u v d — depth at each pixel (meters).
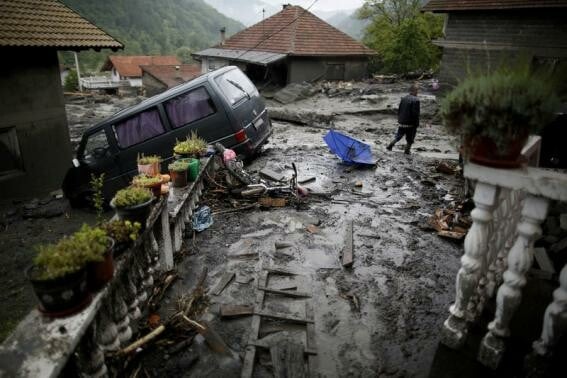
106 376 2.47
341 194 6.80
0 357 1.90
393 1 36.56
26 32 9.74
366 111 16.59
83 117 22.83
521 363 2.71
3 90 9.66
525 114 2.03
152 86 44.22
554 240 4.43
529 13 13.48
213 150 6.68
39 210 9.21
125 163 7.90
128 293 2.95
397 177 7.84
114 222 2.96
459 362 2.79
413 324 3.35
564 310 2.29
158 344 3.04
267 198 6.12
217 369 2.86
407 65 28.14
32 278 2.04
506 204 2.90
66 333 2.05
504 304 2.48
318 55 22.27
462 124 2.28
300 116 15.73
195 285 3.92
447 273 4.22
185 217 5.05
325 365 2.89
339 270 4.26
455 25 15.38
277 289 3.85
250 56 23.55
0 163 10.03
